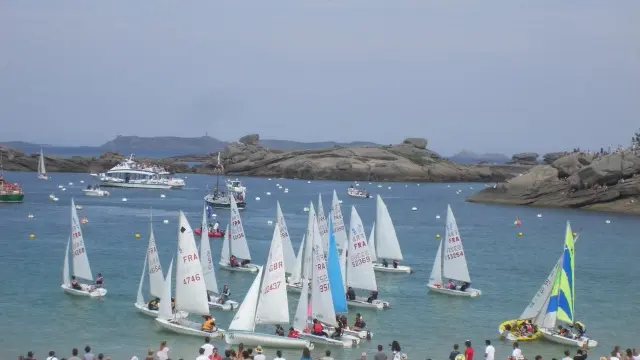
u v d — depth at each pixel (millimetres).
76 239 80250
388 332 69500
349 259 79562
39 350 60531
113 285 86000
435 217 190000
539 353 62906
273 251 62625
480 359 60719
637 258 120375
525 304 82625
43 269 94812
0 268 95125
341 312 69188
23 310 73438
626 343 67125
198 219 167500
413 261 112500
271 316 62750
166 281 67188
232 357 51688
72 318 70625
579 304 84000
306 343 61781
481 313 77938
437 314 77250
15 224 144500
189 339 64250
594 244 138125
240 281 92125
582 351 54875
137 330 66812
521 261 115125
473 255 121438
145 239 128125
